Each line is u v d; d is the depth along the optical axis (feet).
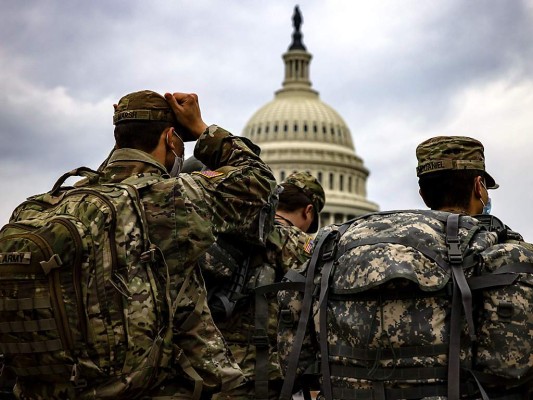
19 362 18.56
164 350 18.97
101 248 18.51
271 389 22.18
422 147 21.18
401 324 18.44
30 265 18.01
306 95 558.56
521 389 19.06
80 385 18.35
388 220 19.49
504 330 18.16
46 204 19.94
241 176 20.74
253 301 23.62
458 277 18.33
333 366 19.19
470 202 20.88
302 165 520.01
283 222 27.55
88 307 18.25
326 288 19.33
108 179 20.43
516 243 19.30
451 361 18.08
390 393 18.45
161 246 19.36
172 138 21.21
